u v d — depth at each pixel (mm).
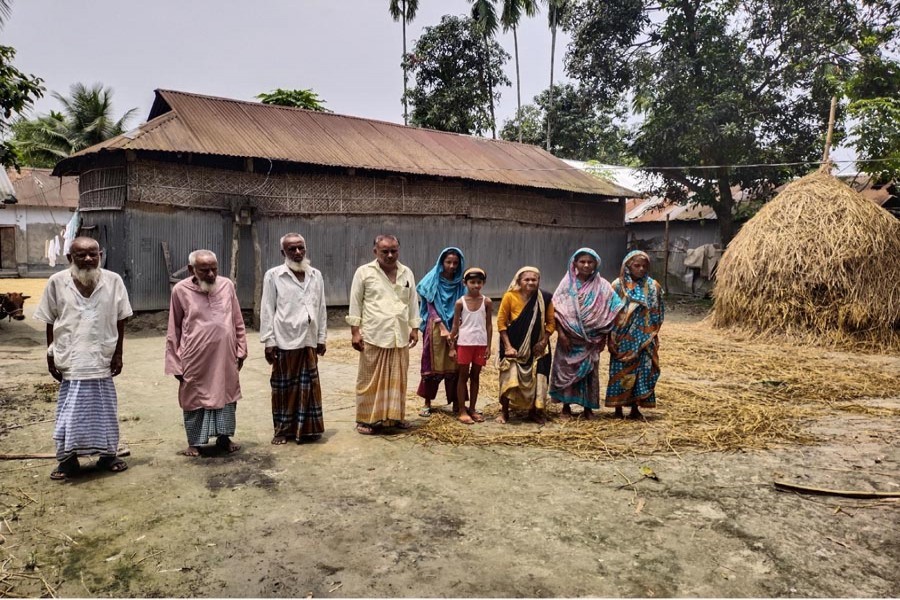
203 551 2977
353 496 3668
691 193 19094
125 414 5508
